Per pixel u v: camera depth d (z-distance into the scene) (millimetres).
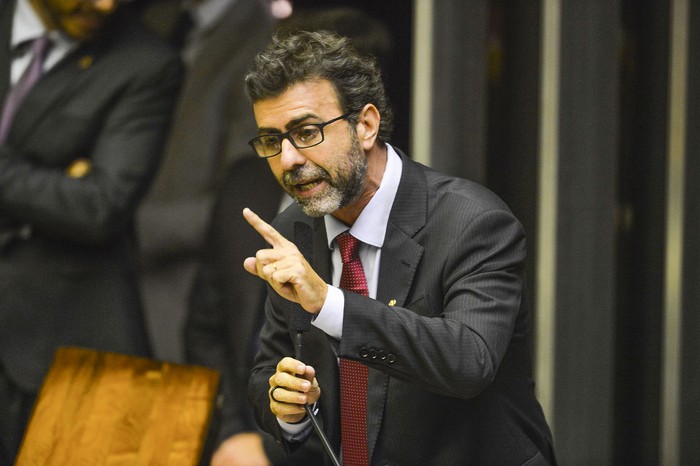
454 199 8172
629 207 16766
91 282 13961
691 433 16625
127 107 14016
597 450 16578
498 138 16328
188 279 14492
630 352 16906
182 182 14414
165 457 9750
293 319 7641
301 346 7734
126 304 14156
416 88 15711
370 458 8195
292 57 7703
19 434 13516
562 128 16266
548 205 16281
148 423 9891
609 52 16406
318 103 7660
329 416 8289
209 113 14461
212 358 14547
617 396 16938
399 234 8148
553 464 8789
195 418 9867
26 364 13602
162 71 14211
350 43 7961
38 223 13680
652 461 16891
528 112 16359
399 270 8094
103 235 13836
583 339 16500
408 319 7387
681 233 16453
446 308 7875
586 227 16438
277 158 7816
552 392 16375
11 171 13641
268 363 8977
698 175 16453
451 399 8164
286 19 14672
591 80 16391
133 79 14055
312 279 7191
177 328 14477
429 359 7312
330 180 7742
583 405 16531
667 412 16641
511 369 8367
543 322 16406
